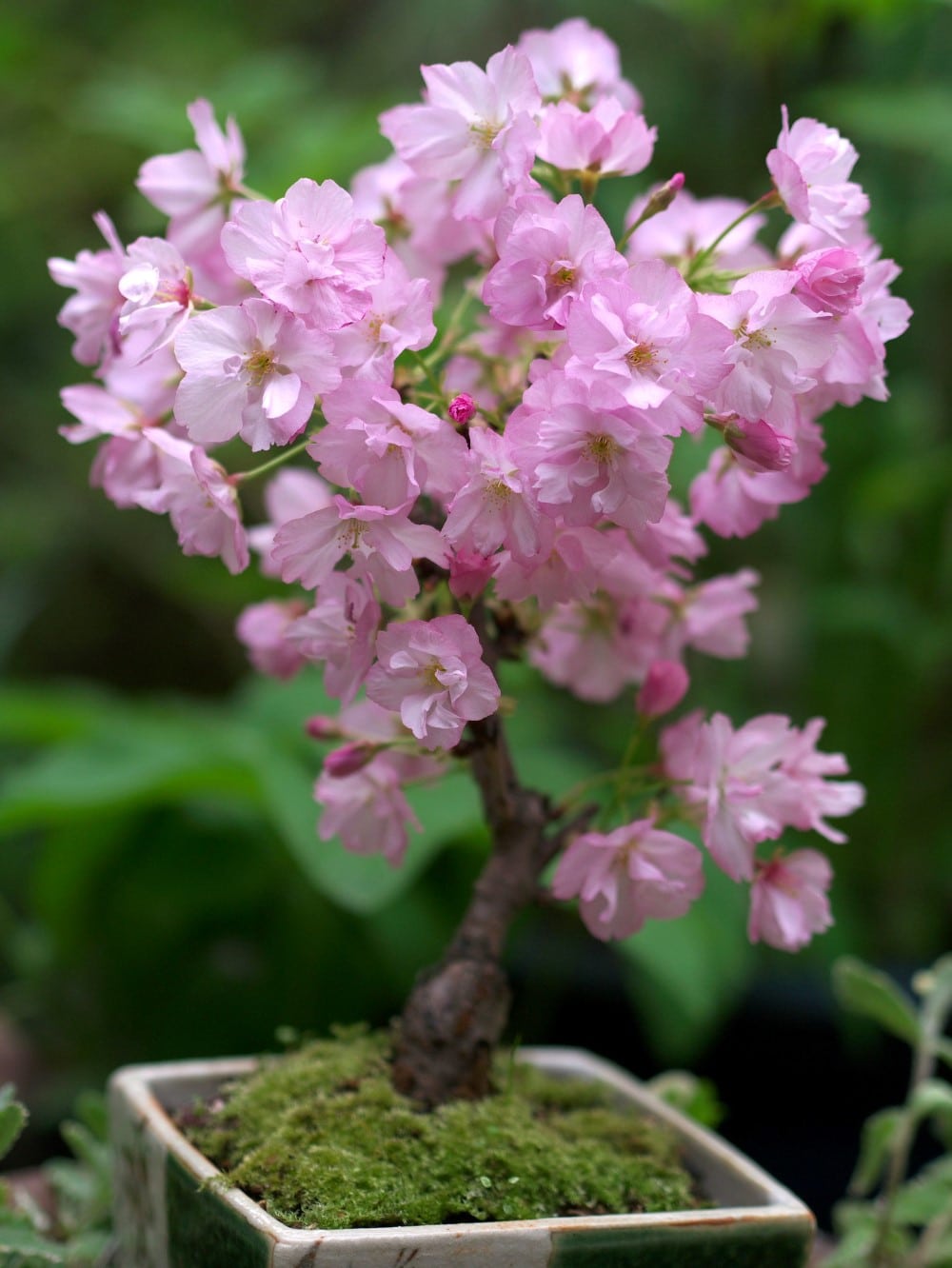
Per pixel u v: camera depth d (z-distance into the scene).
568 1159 0.76
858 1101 1.48
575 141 0.73
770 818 0.76
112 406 0.77
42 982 1.50
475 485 0.70
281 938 1.48
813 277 0.70
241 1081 0.81
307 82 1.65
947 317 1.62
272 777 1.23
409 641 0.71
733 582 0.81
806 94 1.50
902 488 1.47
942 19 1.50
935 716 1.68
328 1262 0.69
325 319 0.69
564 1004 1.56
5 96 2.21
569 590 0.73
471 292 0.79
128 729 1.42
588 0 1.81
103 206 2.34
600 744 1.85
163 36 2.29
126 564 2.37
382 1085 0.78
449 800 1.21
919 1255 0.85
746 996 1.49
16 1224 0.80
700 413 0.69
